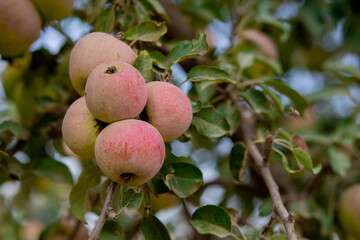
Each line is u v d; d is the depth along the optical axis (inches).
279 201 44.4
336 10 68.8
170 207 55.0
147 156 40.1
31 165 50.1
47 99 52.9
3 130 48.8
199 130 45.9
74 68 42.6
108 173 40.3
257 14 60.0
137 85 40.6
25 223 65.4
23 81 53.8
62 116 51.9
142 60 42.9
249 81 50.0
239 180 48.4
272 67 53.1
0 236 61.9
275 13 71.9
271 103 54.0
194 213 46.2
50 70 53.6
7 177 48.9
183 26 55.2
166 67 44.7
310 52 76.9
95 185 46.0
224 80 45.7
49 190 70.7
